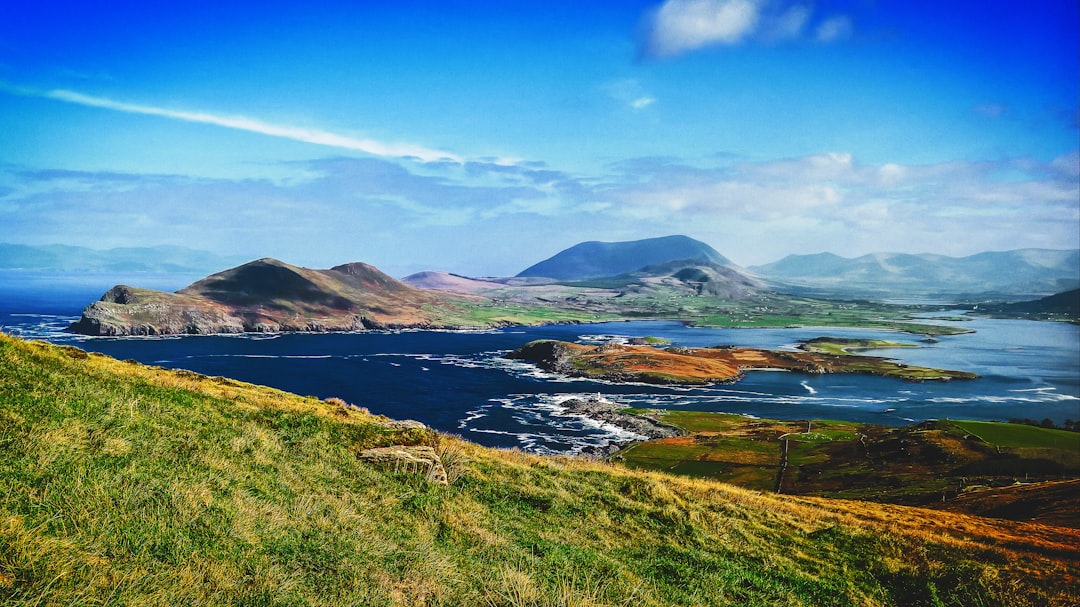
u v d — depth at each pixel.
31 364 18.14
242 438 17.94
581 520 21.16
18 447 11.81
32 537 8.87
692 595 15.30
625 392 168.12
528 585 12.92
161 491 12.06
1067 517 39.75
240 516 12.27
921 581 20.33
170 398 20.27
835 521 29.23
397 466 20.61
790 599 16.83
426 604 11.09
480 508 19.39
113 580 8.57
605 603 13.12
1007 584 20.75
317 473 17.70
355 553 12.25
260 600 9.25
